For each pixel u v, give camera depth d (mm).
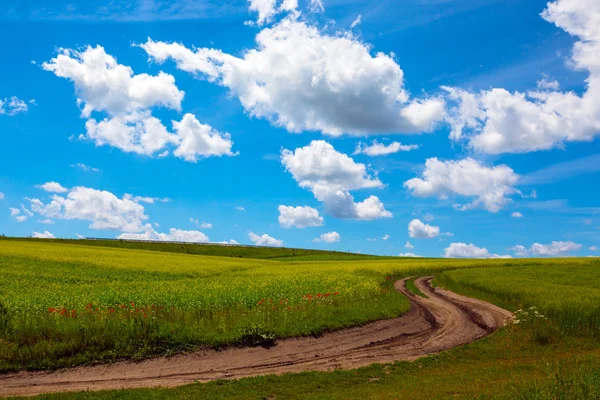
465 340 21219
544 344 19781
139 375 14094
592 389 9633
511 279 45375
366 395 11977
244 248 135750
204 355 16203
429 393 11422
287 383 13422
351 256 135500
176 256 80188
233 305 24109
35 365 14203
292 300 25781
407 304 29688
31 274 40656
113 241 124688
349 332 20859
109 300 25891
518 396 9688
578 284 42312
